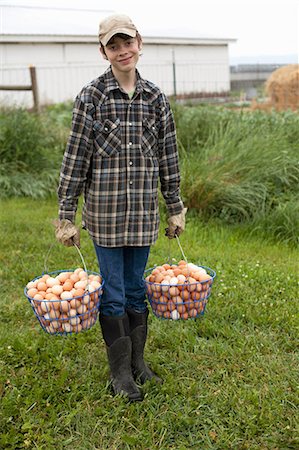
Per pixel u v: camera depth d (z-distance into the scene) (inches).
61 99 975.0
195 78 1162.0
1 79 921.5
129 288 137.1
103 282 130.0
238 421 122.6
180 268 136.6
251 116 386.6
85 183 130.3
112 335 132.4
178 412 124.4
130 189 125.5
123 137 123.9
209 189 292.0
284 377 138.9
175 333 162.1
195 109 409.7
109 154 123.6
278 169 304.2
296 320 167.2
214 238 263.7
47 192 365.1
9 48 934.4
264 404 126.8
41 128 409.7
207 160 306.5
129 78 123.0
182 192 293.1
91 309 123.9
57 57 982.4
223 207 290.0
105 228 126.7
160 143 130.1
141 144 124.7
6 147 377.4
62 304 119.2
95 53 1025.5
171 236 136.9
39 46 962.1
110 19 119.2
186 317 131.0
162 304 129.8
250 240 268.1
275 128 350.3
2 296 193.2
